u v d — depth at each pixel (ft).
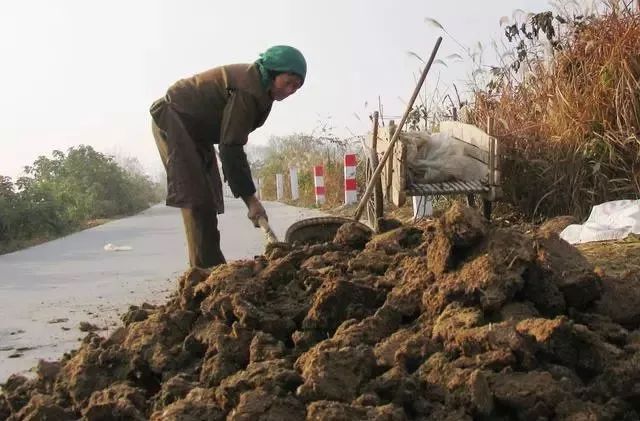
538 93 24.98
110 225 57.57
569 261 10.48
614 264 13.71
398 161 20.44
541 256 10.18
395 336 9.62
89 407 9.21
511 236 10.37
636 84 21.20
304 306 10.99
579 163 22.03
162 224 56.08
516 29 26.02
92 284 24.89
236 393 8.58
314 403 7.89
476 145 22.03
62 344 16.40
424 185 21.22
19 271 29.76
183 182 17.28
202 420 8.42
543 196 22.44
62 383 10.70
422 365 8.93
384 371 9.02
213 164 18.38
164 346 10.66
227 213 61.00
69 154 92.32
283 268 11.76
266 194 93.66
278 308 10.97
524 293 10.07
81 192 82.74
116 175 93.25
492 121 23.75
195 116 17.25
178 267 27.99
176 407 8.57
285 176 85.51
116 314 19.36
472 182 21.38
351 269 12.13
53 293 23.36
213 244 17.84
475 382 8.16
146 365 10.51
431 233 12.01
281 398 8.23
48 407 9.73
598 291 10.13
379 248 12.88
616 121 21.77
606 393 8.41
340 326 10.13
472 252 10.48
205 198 17.47
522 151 23.34
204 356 10.39
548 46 24.41
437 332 9.40
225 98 17.16
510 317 9.45
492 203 21.93
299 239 17.08
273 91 16.96
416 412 8.34
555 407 8.02
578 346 8.87
